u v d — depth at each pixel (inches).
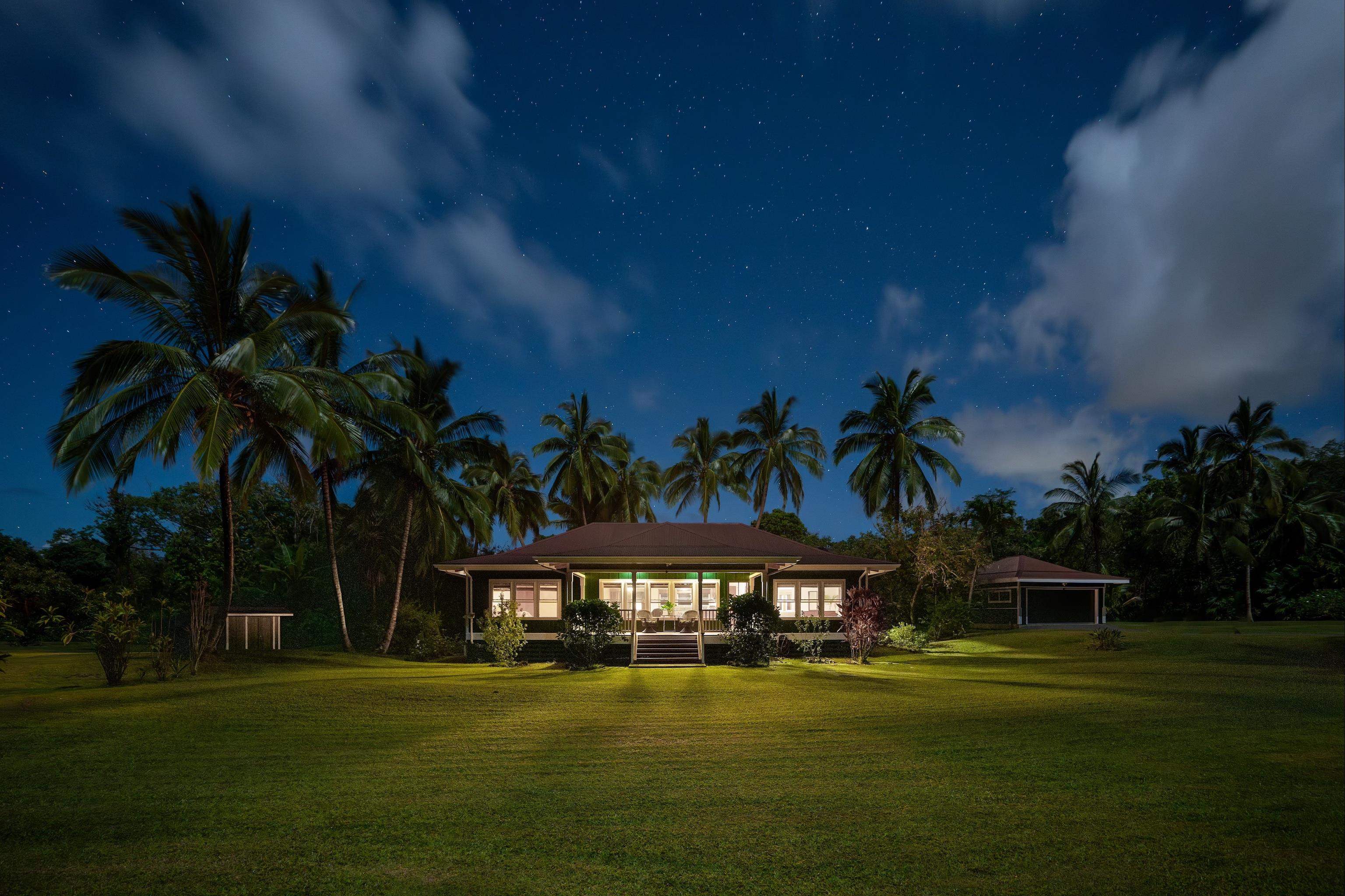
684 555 1045.2
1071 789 346.9
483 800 327.0
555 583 1153.4
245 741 439.2
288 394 820.6
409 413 1079.6
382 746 429.1
